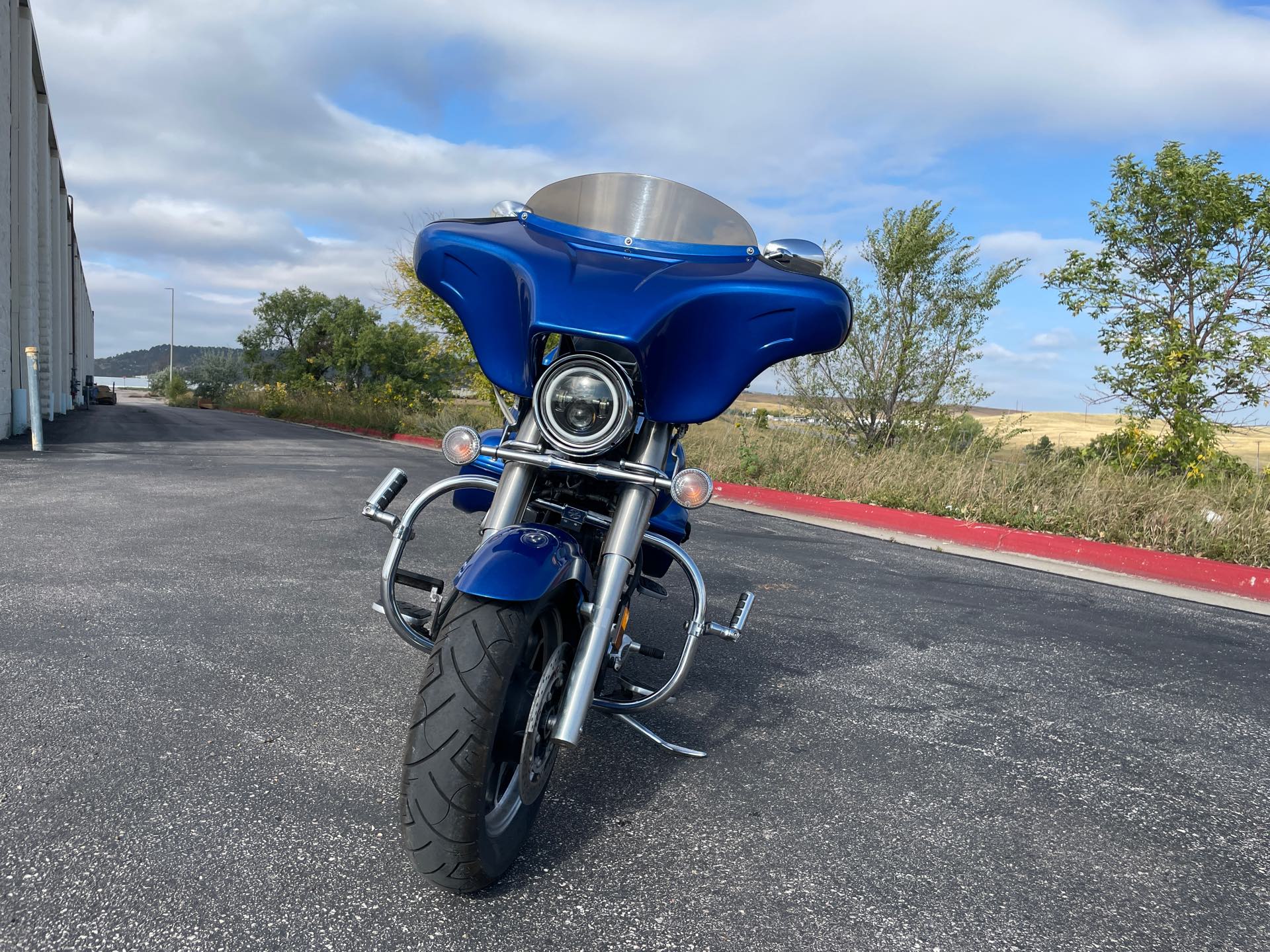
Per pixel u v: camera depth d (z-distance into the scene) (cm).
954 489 935
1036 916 216
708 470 1155
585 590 230
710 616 485
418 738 194
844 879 227
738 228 263
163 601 432
